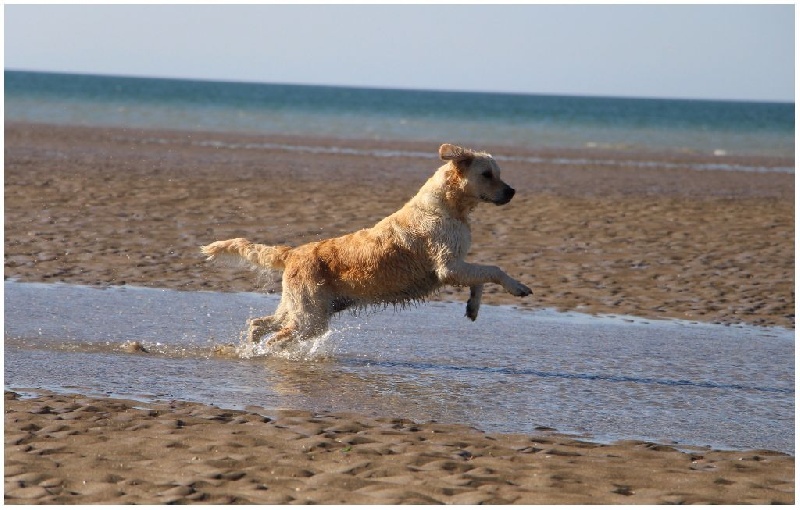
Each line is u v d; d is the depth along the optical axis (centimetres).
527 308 1220
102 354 905
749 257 1570
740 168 3466
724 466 628
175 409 713
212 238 1608
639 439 699
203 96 10769
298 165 2800
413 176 2623
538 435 693
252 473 580
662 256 1561
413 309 1195
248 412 718
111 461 593
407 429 688
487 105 11900
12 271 1304
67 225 1644
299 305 934
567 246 1619
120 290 1233
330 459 608
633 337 1080
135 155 2902
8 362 851
